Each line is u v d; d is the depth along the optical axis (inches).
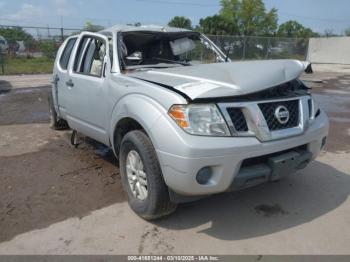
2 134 251.6
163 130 120.0
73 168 188.9
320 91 516.1
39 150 217.2
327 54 1374.3
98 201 152.9
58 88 213.6
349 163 202.2
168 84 131.0
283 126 129.8
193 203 151.9
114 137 157.1
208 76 134.0
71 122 203.3
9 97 415.8
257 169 124.3
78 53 195.9
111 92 154.2
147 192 132.5
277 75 133.3
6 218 138.3
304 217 142.1
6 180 172.9
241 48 1114.7
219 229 132.9
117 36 175.0
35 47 882.1
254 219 140.0
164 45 209.6
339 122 309.0
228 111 120.2
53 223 135.5
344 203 153.9
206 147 114.6
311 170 190.2
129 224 135.3
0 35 869.8
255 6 2129.7
